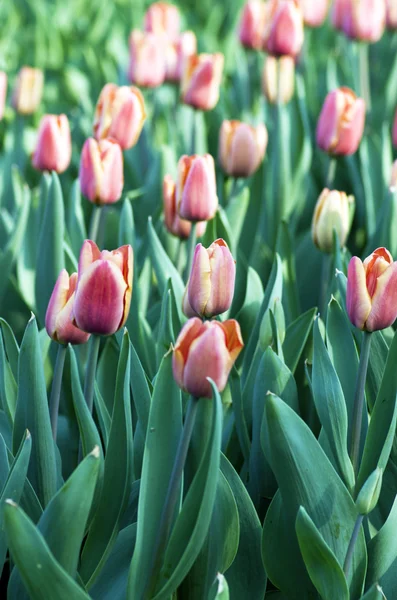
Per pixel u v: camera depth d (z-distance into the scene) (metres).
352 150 1.77
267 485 1.41
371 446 1.33
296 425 1.30
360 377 1.33
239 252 1.71
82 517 1.23
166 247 1.76
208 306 1.32
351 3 2.15
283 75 2.10
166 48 2.12
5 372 1.41
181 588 1.33
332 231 1.58
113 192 1.59
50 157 1.71
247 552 1.34
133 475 1.39
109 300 1.25
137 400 1.36
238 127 1.72
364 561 1.32
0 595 1.43
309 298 1.78
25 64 2.95
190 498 1.26
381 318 1.29
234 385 1.41
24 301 1.74
